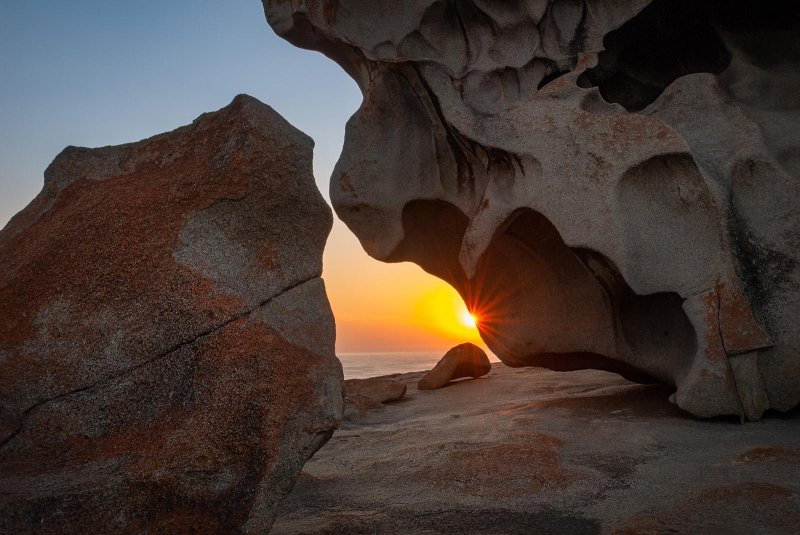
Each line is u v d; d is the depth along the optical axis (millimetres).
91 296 2330
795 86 5242
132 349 2232
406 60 5781
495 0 5859
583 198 4625
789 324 4230
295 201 2461
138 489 1921
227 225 2350
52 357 2270
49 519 1845
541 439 3674
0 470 2055
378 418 5918
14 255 2518
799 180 4633
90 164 2729
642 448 3566
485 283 5855
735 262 4289
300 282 2428
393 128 6234
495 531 2506
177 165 2529
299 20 6324
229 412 2045
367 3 6203
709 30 5520
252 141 2395
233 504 1937
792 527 2279
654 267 4441
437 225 6309
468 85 5855
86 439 2129
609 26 5602
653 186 4547
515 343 5648
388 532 2545
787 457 3070
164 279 2283
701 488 2797
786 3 5234
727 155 4672
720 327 4184
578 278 5262
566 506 2742
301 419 2133
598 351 5160
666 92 5141
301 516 2838
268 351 2154
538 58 5762
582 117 4824
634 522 2393
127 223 2418
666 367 4777
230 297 2236
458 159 5875
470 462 3307
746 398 4113
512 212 5078
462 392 7055
